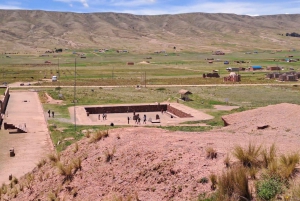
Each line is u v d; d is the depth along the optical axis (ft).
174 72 488.44
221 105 226.58
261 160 39.11
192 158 44.55
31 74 453.58
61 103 235.81
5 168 100.32
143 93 289.53
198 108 215.51
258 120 82.28
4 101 217.36
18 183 66.90
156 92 296.30
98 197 46.26
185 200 37.09
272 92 289.33
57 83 361.71
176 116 212.02
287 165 35.22
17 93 284.00
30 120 178.09
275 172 35.06
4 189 64.80
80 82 372.58
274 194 32.30
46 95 269.03
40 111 206.59
